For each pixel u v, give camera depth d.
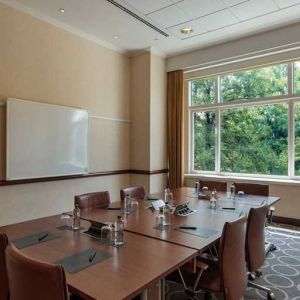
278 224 4.80
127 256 1.60
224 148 5.69
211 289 1.85
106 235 1.96
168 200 3.21
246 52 4.98
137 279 1.31
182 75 5.82
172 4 3.89
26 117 3.99
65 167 4.51
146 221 2.37
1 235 1.58
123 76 5.70
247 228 2.19
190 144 6.06
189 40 5.17
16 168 3.87
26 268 1.21
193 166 6.05
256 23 4.49
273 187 4.93
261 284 2.72
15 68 3.91
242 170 5.48
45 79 4.27
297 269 3.06
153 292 1.49
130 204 2.97
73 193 4.70
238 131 5.52
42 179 4.20
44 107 4.21
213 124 5.81
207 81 5.86
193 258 1.70
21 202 3.99
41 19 4.20
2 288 1.59
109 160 5.39
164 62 5.96
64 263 1.49
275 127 5.11
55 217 2.53
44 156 4.21
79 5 3.91
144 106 5.66
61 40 4.50
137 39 5.12
